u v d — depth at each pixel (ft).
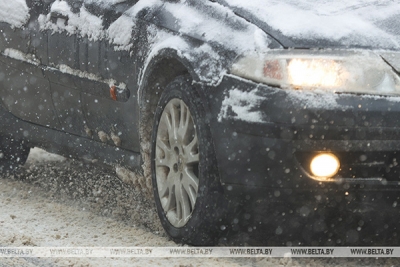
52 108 47.32
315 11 36.09
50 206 44.32
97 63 43.14
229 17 36.52
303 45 34.19
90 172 52.80
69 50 44.96
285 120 33.09
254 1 36.88
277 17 35.55
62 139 47.32
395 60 34.14
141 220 41.96
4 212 42.65
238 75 34.50
